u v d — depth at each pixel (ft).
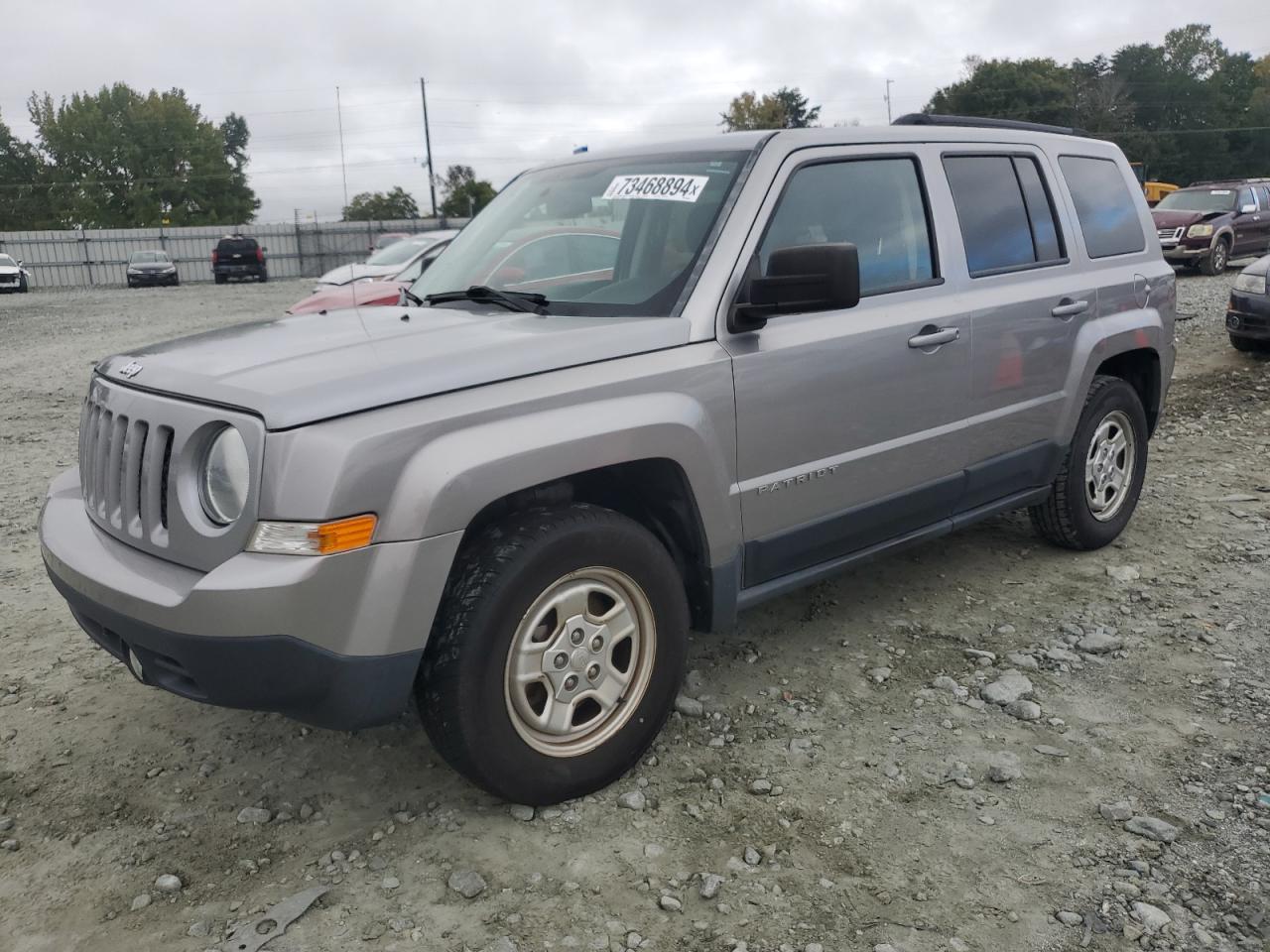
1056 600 14.60
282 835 9.64
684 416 10.10
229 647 8.17
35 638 14.20
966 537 17.29
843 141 12.32
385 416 8.57
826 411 11.51
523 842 9.37
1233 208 65.67
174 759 11.03
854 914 8.36
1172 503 18.88
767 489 11.07
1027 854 9.05
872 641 13.44
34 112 260.42
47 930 8.45
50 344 52.42
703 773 10.41
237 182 275.18
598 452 9.46
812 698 11.95
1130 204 16.92
